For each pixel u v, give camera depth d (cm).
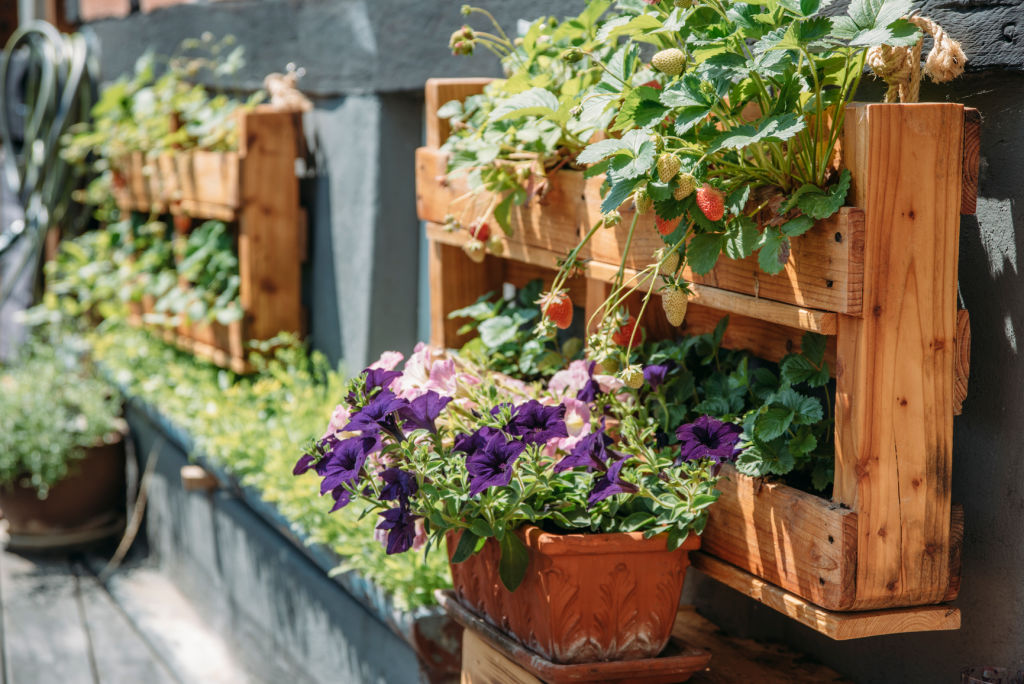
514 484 166
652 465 167
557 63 205
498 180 207
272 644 327
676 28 148
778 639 206
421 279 321
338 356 340
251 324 352
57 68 527
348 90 323
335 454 168
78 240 488
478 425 175
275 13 366
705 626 216
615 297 193
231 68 389
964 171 148
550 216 204
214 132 387
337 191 336
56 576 438
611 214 170
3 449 443
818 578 150
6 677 340
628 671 168
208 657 358
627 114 152
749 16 142
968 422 164
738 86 152
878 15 136
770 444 161
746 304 162
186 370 401
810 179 148
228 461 329
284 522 295
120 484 478
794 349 180
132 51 495
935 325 148
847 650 189
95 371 495
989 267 159
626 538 162
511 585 164
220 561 370
